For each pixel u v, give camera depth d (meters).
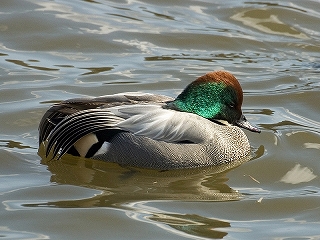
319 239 11.02
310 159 13.96
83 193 12.39
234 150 13.88
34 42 18.97
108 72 17.67
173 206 12.03
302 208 12.13
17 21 19.72
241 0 22.03
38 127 14.60
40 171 13.16
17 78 17.03
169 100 14.05
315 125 15.51
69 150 13.60
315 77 18.02
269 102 16.64
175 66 18.23
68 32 19.44
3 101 15.88
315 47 19.83
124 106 13.37
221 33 20.06
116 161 13.37
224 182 13.14
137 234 11.02
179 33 19.89
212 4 21.77
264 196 12.55
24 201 11.98
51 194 12.28
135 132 13.20
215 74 13.93
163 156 13.21
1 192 12.27
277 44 19.86
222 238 10.97
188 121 13.47
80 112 13.14
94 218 11.47
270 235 11.13
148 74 17.72
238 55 19.17
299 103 16.61
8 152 13.71
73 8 20.83
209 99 13.86
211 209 11.98
